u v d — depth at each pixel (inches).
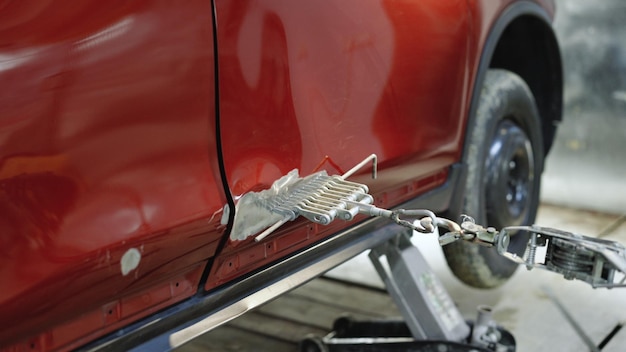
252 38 53.2
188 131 48.9
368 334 101.0
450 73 82.7
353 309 118.0
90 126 42.9
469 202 97.2
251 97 53.7
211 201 50.9
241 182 53.5
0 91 38.8
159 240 48.0
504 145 103.3
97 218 43.9
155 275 50.5
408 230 91.5
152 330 52.4
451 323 91.4
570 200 171.3
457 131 87.4
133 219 45.9
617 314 114.1
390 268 91.0
